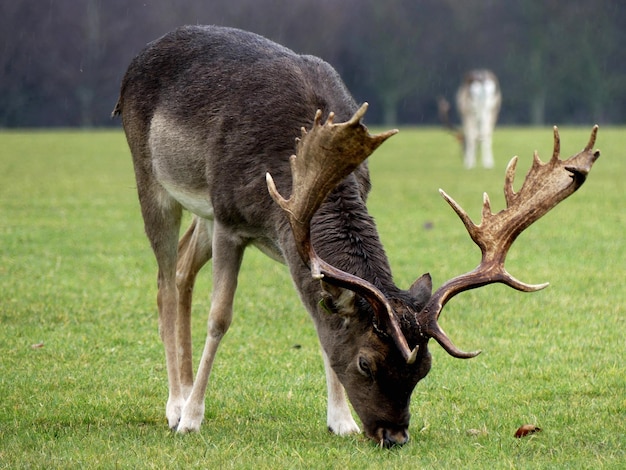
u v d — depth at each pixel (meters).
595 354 14.46
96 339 15.52
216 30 13.24
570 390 12.80
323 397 12.77
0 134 77.75
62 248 23.17
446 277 19.78
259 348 15.16
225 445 10.70
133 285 19.33
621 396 12.50
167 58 13.15
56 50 96.94
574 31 112.38
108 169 44.62
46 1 95.69
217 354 14.84
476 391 12.85
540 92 112.88
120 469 9.84
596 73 110.88
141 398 12.73
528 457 10.23
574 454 10.29
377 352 9.70
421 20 115.62
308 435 11.22
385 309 9.52
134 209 30.50
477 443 10.67
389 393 9.80
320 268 9.73
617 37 112.38
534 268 20.66
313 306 10.66
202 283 19.73
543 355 14.52
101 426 11.57
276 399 12.67
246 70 12.22
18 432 11.16
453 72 115.50
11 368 13.91
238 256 11.84
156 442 10.90
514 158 10.66
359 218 10.79
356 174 11.59
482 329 16.00
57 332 15.83
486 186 36.66
